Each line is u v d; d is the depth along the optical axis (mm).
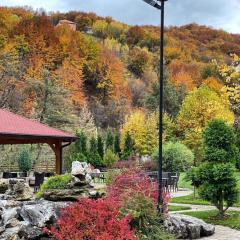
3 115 18047
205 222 11109
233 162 12758
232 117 36500
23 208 7668
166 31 89562
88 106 64812
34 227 7289
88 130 45531
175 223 9438
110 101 68750
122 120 64625
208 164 12648
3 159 32719
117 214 6477
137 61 84500
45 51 60688
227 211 13742
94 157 34188
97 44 75812
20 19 66188
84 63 69938
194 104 42719
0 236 7145
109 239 5500
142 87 76312
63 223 6082
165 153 31047
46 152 36688
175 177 22188
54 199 9117
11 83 46125
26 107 44375
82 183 10062
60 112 42250
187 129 43312
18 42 59031
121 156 40500
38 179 16578
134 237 6000
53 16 98500
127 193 7785
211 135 12805
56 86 43906
